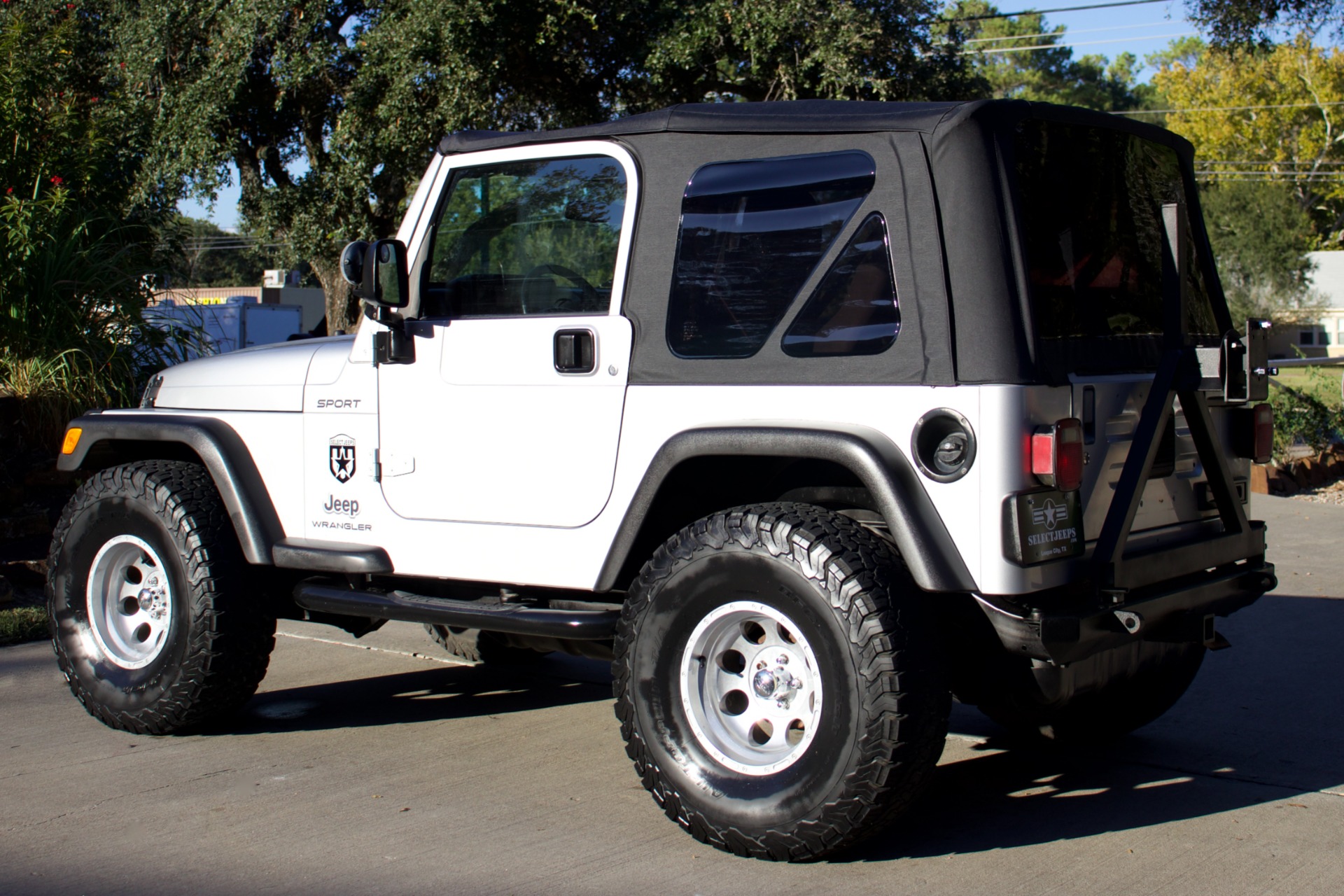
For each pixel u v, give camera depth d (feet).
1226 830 11.85
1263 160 181.47
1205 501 13.10
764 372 11.15
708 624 11.03
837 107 11.40
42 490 24.17
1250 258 155.74
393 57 51.80
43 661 18.56
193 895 10.31
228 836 11.68
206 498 14.56
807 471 12.09
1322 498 36.29
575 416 12.12
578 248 12.44
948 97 61.36
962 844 11.50
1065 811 12.44
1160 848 11.38
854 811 10.21
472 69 51.06
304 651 19.70
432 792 12.97
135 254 29.48
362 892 10.36
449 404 12.92
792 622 10.54
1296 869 10.87
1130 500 10.94
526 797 12.84
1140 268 12.66
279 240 62.85
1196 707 16.33
